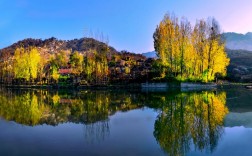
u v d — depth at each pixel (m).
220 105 43.72
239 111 37.72
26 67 127.00
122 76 103.69
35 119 36.16
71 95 71.50
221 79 112.94
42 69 135.88
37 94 78.38
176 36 88.81
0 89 107.44
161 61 92.75
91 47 111.25
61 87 106.38
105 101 54.12
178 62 88.50
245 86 91.38
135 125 30.30
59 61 157.00
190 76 89.69
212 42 88.81
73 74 123.69
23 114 40.56
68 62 158.25
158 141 23.20
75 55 145.88
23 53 131.88
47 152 20.91
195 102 47.72
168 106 43.75
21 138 25.66
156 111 39.44
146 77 95.00
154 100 52.59
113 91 80.00
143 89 83.81
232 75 128.25
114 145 22.31
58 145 22.81
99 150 21.05
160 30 91.94
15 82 136.00
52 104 52.12
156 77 92.56
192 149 20.72
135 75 101.56
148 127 28.98
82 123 32.56
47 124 32.56
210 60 89.00
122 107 45.06
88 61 105.94
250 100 50.19
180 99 53.06
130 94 67.81
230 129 27.08
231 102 47.44
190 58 89.38
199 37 89.31
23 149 21.91
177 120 32.12
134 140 23.72
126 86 91.00
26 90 99.75
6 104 53.78
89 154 20.11
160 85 86.00
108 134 26.41
